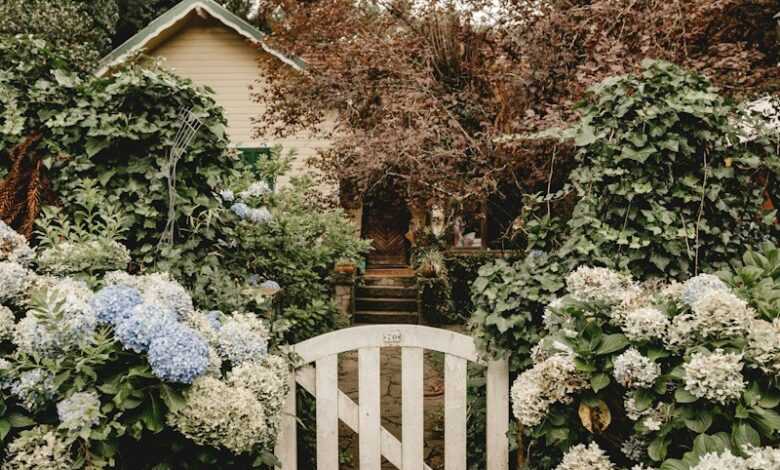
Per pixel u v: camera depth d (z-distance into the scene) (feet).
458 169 17.69
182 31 31.01
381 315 29.09
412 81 18.92
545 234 9.37
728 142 8.57
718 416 5.86
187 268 9.50
